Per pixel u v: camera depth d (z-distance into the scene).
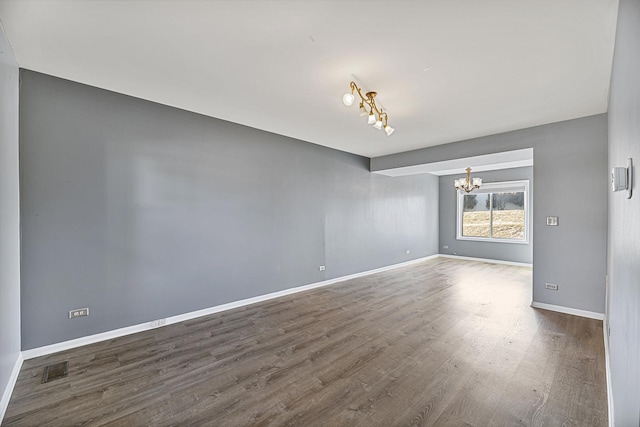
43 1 1.67
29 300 2.54
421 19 1.81
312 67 2.42
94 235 2.88
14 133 2.30
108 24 1.89
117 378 2.28
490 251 7.87
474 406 1.94
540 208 3.88
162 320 3.31
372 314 3.71
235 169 3.97
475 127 3.96
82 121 2.80
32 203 2.55
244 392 2.11
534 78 2.57
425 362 2.51
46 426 1.78
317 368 2.42
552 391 2.08
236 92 2.93
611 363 2.08
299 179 4.81
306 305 4.08
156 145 3.27
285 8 1.73
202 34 1.99
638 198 1.00
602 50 2.13
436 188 8.84
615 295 1.88
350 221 5.79
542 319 3.49
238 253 4.02
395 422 1.80
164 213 3.34
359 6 1.70
